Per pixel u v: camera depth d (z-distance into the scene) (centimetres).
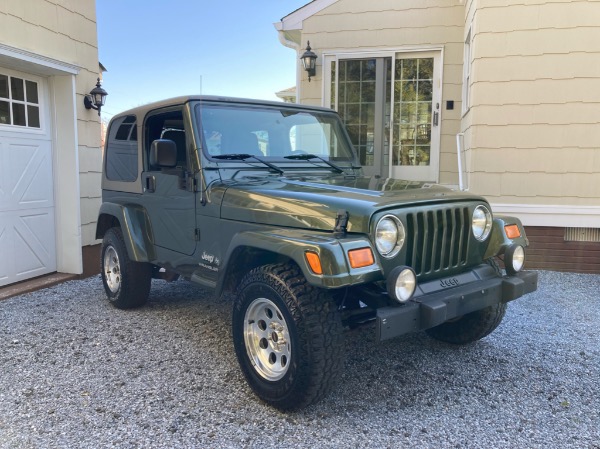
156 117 416
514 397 315
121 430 272
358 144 833
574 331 437
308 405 283
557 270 648
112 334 423
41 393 315
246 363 306
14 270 582
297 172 389
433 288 297
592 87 608
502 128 638
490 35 630
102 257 506
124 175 462
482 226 332
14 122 575
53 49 589
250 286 300
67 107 621
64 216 635
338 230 274
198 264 370
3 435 266
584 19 602
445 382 336
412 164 822
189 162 367
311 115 429
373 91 821
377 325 259
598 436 270
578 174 622
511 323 458
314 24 833
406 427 278
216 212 345
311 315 269
